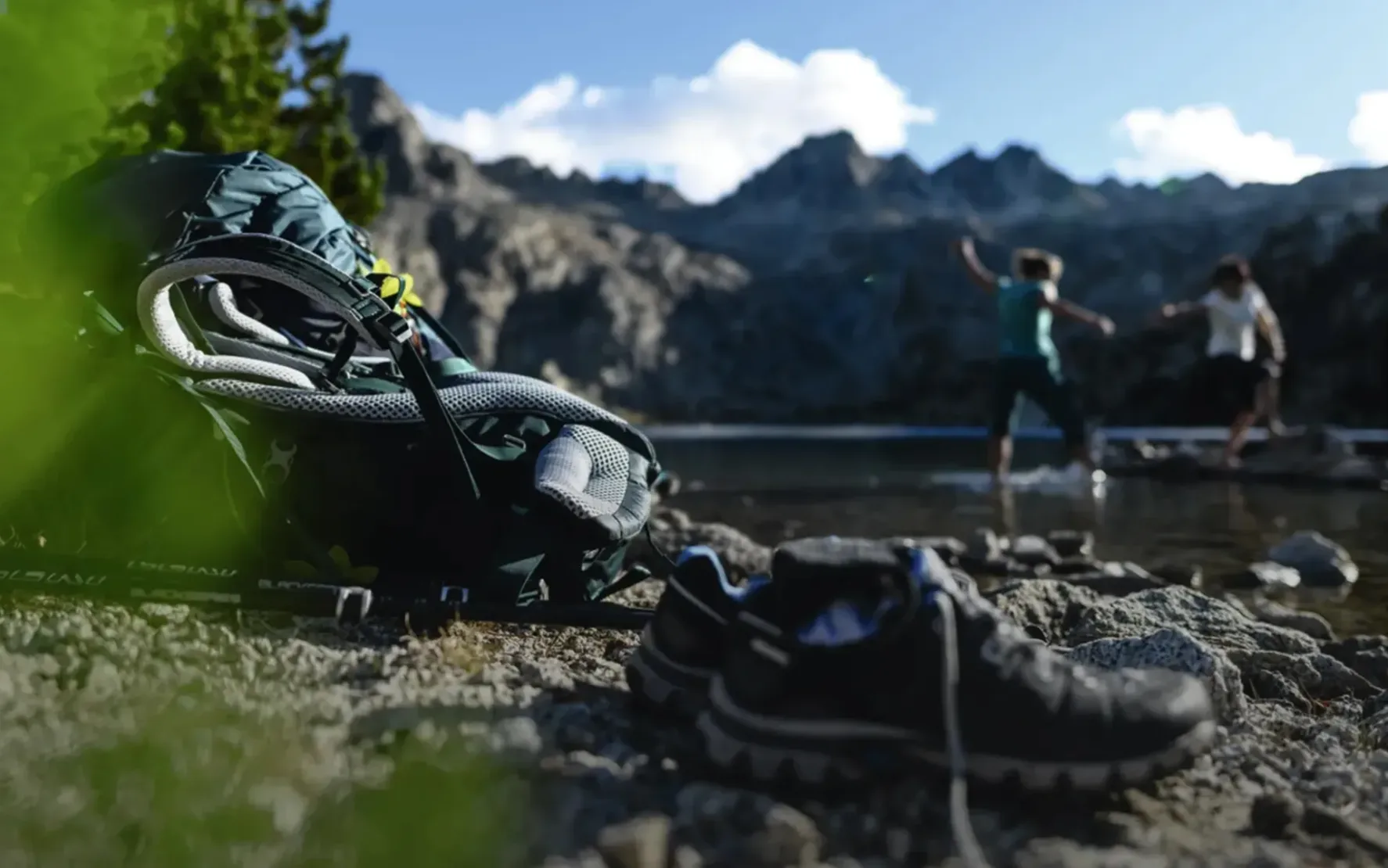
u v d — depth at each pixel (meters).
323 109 11.98
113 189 3.38
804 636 1.95
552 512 2.74
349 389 3.11
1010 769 1.85
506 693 2.34
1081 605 4.23
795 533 8.84
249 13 10.21
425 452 2.90
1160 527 9.05
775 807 1.72
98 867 1.56
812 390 135.75
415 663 2.52
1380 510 10.22
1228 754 2.25
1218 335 14.08
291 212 3.44
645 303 145.75
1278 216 114.19
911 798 1.86
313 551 2.80
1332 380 63.38
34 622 2.58
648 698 2.25
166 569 2.57
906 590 1.89
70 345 2.88
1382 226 65.31
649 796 1.84
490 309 140.50
